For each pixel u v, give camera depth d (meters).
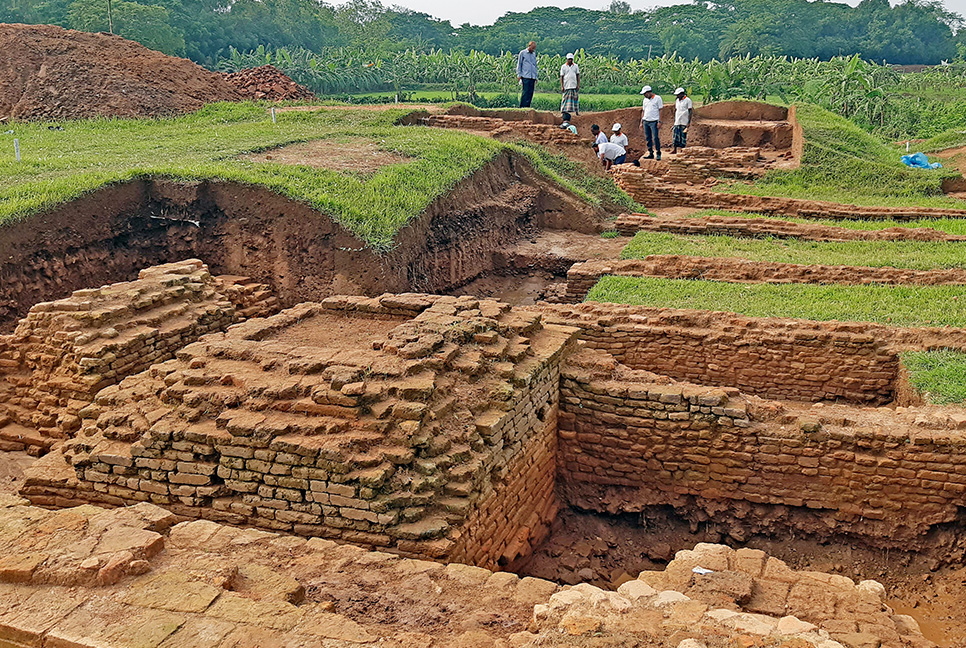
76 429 9.34
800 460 8.81
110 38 29.08
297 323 10.02
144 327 10.33
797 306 12.99
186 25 50.09
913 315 12.37
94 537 5.40
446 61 48.66
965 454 8.23
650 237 18.81
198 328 11.05
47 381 9.81
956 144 36.59
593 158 24.78
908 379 10.29
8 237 13.38
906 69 81.69
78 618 4.64
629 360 12.16
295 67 44.03
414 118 25.36
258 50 48.47
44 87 26.12
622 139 28.53
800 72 54.84
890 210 20.62
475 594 5.39
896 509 8.61
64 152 19.02
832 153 26.48
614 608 4.87
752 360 11.66
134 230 15.70
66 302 10.20
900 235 17.98
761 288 14.17
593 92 49.12
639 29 86.88
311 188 15.52
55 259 14.12
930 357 10.70
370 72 46.38
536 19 87.38
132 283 11.21
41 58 26.98
